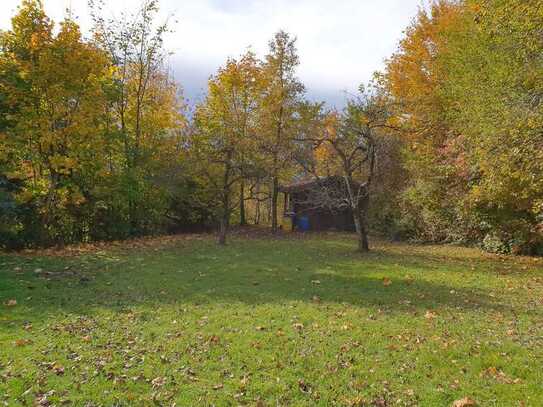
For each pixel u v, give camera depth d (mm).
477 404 4965
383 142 22688
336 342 6910
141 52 24062
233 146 20750
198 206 28141
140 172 21984
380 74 21141
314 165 22922
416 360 6215
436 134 19562
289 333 7328
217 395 5180
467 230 21453
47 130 16141
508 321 8148
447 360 6223
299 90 27375
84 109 16797
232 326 7684
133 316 8266
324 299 9719
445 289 10945
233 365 6031
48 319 8031
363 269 13742
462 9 20531
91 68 16703
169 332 7367
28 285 10633
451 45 18281
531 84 12133
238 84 26031
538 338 7176
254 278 12008
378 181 25562
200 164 20703
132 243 20781
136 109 24438
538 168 12133
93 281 11438
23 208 17250
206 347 6680
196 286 10922
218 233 28422
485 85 13375
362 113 17484
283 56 27656
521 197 14422
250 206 43531
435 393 5246
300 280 11812
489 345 6797
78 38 16688
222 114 24594
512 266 14984
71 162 16516
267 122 26500
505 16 11844
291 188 33594
